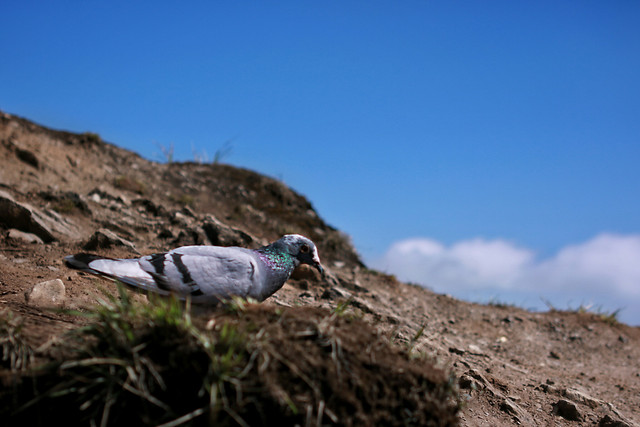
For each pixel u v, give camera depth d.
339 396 1.07
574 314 2.51
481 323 2.18
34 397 1.07
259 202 2.94
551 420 1.42
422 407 1.10
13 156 2.22
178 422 1.04
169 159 3.19
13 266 1.52
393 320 1.75
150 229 1.99
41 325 1.19
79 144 2.75
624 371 1.88
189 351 1.07
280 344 1.09
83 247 1.70
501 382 1.53
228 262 1.22
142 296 1.42
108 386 1.06
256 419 1.05
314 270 1.88
